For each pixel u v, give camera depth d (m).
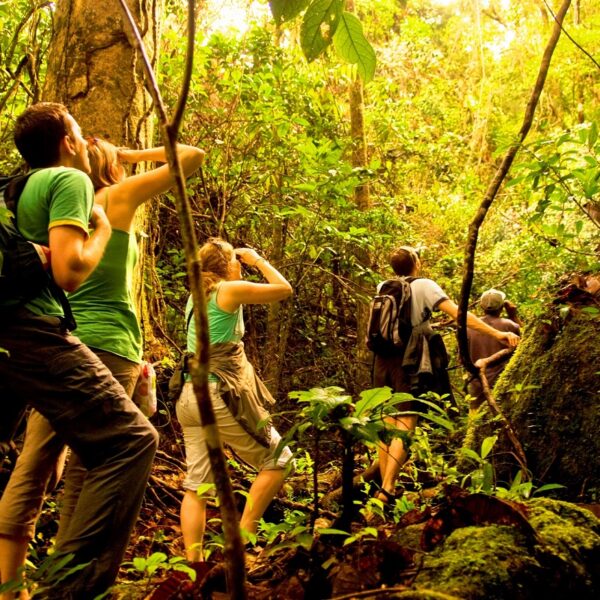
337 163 6.16
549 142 3.16
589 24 12.27
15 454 3.15
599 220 3.73
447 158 11.29
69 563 2.18
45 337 2.26
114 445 2.29
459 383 7.06
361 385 7.95
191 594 1.88
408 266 4.88
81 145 2.62
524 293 6.40
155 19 4.12
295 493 4.52
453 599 1.53
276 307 7.18
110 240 2.67
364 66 1.45
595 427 3.82
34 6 4.80
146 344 4.90
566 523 1.96
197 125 6.95
